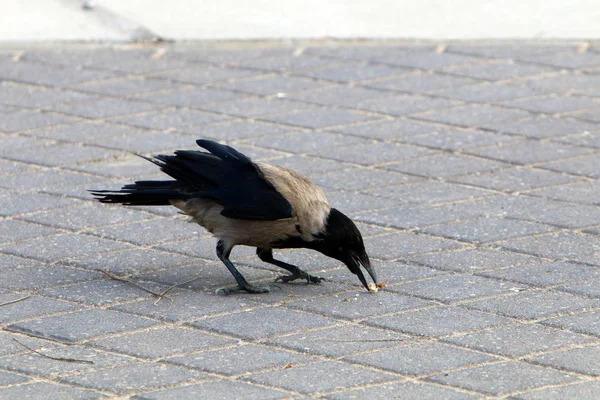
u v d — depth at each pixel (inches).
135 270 414.6
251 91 625.0
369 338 353.7
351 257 392.2
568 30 716.0
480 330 360.2
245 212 380.2
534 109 597.9
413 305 382.0
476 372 327.9
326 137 561.9
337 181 507.5
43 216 466.0
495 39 703.7
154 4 753.0
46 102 605.6
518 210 474.0
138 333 356.5
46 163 526.0
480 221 462.6
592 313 373.4
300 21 729.6
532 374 326.6
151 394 311.6
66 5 743.1
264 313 374.9
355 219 466.6
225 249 400.2
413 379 323.3
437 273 412.2
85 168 520.7
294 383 319.6
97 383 318.7
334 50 687.7
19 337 352.5
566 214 469.1
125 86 630.5
